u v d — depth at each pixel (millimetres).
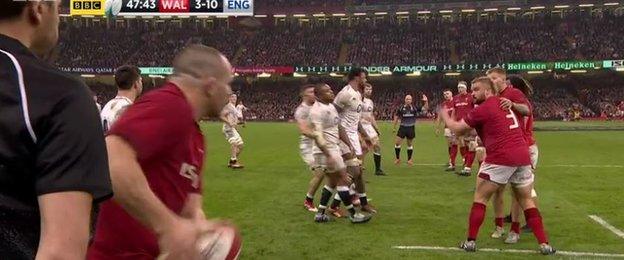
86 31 62531
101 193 1521
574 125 39719
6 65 1501
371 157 18500
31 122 1452
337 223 8172
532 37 57406
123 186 2090
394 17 64188
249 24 65438
